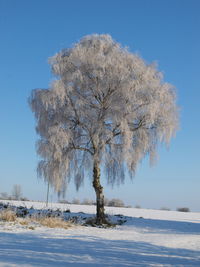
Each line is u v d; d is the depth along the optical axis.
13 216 19.61
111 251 10.67
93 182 24.86
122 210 54.19
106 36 24.98
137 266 8.02
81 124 24.00
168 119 23.59
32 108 24.05
